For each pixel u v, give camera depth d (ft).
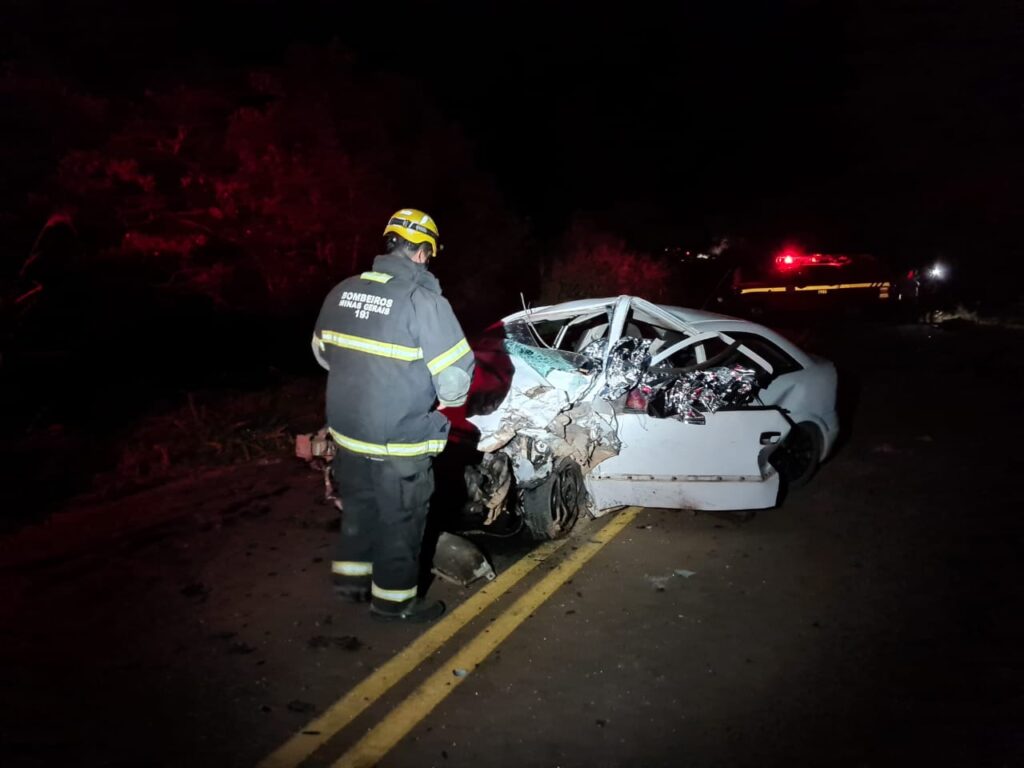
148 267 37.09
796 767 11.87
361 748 12.10
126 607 16.20
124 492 23.98
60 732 12.22
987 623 16.11
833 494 23.95
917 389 39.55
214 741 12.17
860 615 16.42
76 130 33.12
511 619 16.03
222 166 36.63
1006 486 24.59
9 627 15.30
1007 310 70.54
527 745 12.27
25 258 33.83
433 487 15.72
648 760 11.98
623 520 21.58
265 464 26.18
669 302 61.05
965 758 12.03
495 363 20.44
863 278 65.21
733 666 14.49
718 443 20.12
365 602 16.52
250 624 15.60
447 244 47.91
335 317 15.10
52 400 32.76
